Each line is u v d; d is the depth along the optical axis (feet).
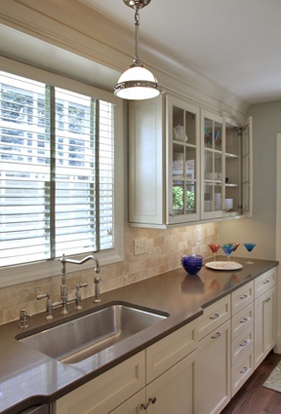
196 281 7.79
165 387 5.03
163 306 5.96
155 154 6.94
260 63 7.43
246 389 8.43
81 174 6.39
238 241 11.10
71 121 6.16
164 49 6.59
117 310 6.29
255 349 8.77
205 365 6.24
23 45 4.86
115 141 7.02
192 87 8.07
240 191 10.22
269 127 10.49
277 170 10.36
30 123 5.45
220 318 6.81
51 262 5.79
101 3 4.96
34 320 5.26
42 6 4.60
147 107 7.05
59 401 3.39
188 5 5.08
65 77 5.98
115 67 5.92
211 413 6.49
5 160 5.17
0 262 5.12
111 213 7.04
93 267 6.55
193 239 9.95
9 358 4.02
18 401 3.13
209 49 6.66
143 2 4.71
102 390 3.90
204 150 8.14
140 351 4.44
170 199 6.88
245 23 5.67
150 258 8.15
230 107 10.01
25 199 5.45
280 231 10.34
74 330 5.55
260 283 9.02
